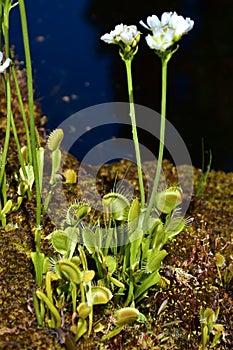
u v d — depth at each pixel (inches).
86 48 70.9
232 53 71.5
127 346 41.5
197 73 69.1
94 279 42.7
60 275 40.0
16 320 41.2
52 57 68.7
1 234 44.8
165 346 42.2
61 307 41.0
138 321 42.3
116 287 42.6
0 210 44.8
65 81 64.9
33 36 71.7
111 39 39.3
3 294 42.1
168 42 38.2
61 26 74.4
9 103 43.1
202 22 76.5
